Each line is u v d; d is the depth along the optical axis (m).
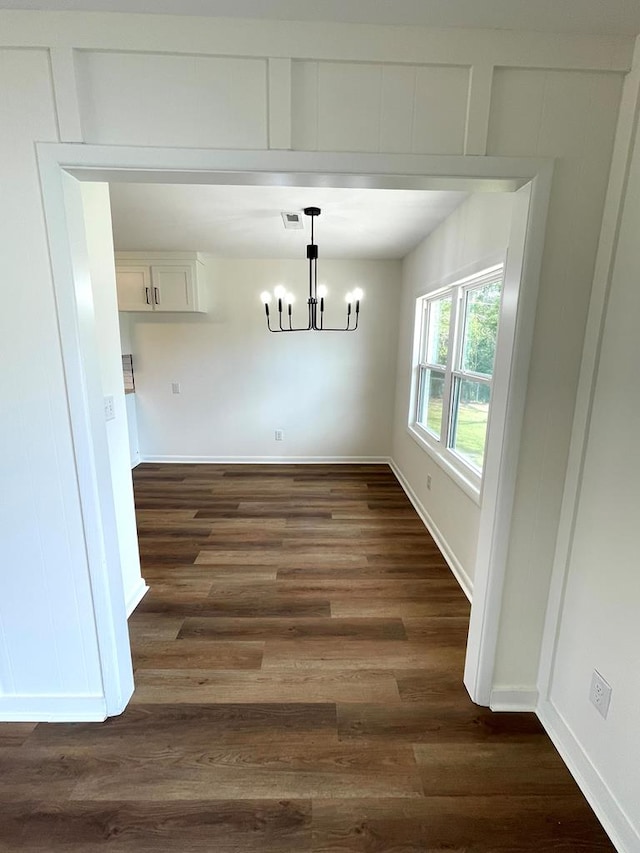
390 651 1.95
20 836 1.23
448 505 2.78
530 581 1.56
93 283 1.92
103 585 1.50
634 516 1.18
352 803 1.31
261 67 1.19
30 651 1.56
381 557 2.80
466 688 1.75
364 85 1.21
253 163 1.24
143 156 1.22
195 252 4.11
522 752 1.49
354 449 4.90
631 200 1.19
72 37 1.15
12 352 1.33
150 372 4.70
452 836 1.23
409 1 1.08
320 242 3.64
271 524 3.29
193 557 2.78
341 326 4.55
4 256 1.26
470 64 1.19
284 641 2.01
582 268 1.33
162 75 1.19
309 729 1.55
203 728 1.56
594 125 1.24
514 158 1.25
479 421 2.54
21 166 1.21
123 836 1.22
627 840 1.19
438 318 3.53
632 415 1.19
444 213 2.76
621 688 1.22
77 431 1.38
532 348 1.38
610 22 1.14
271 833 1.23
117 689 1.60
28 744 1.50
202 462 4.90
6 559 1.48
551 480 1.48
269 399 4.76
